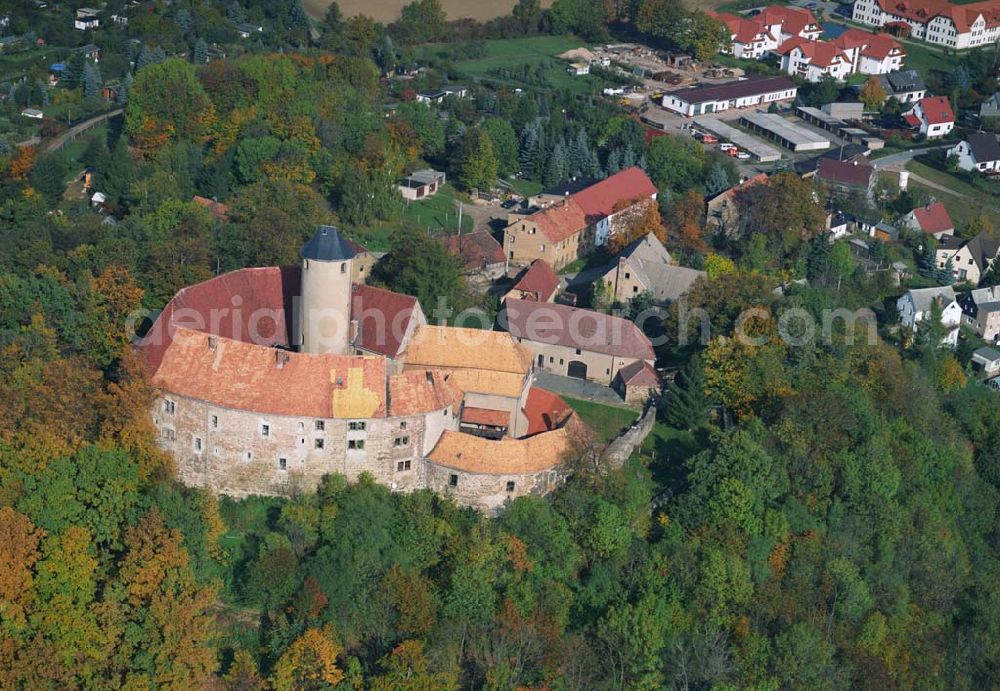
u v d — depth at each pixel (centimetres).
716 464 17688
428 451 16812
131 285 18800
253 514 16388
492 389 18000
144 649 14162
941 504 19750
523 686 14862
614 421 19425
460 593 15338
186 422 16412
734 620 16250
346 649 14900
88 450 15600
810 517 17738
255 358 16412
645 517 17312
